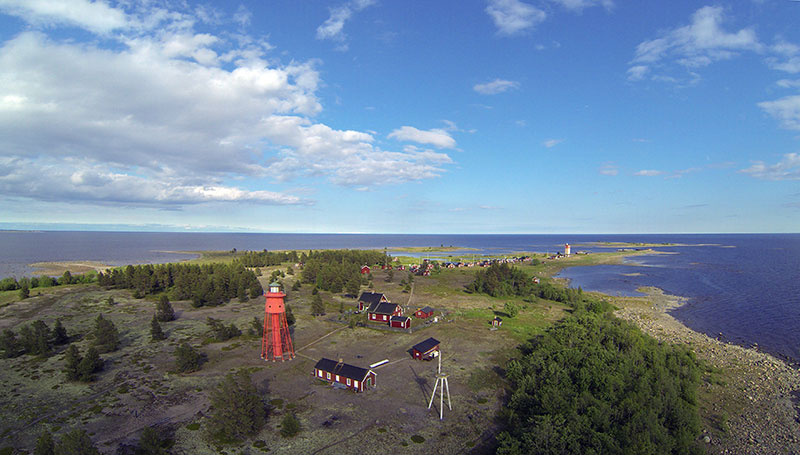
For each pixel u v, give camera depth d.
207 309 93.94
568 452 34.06
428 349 60.44
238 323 80.19
